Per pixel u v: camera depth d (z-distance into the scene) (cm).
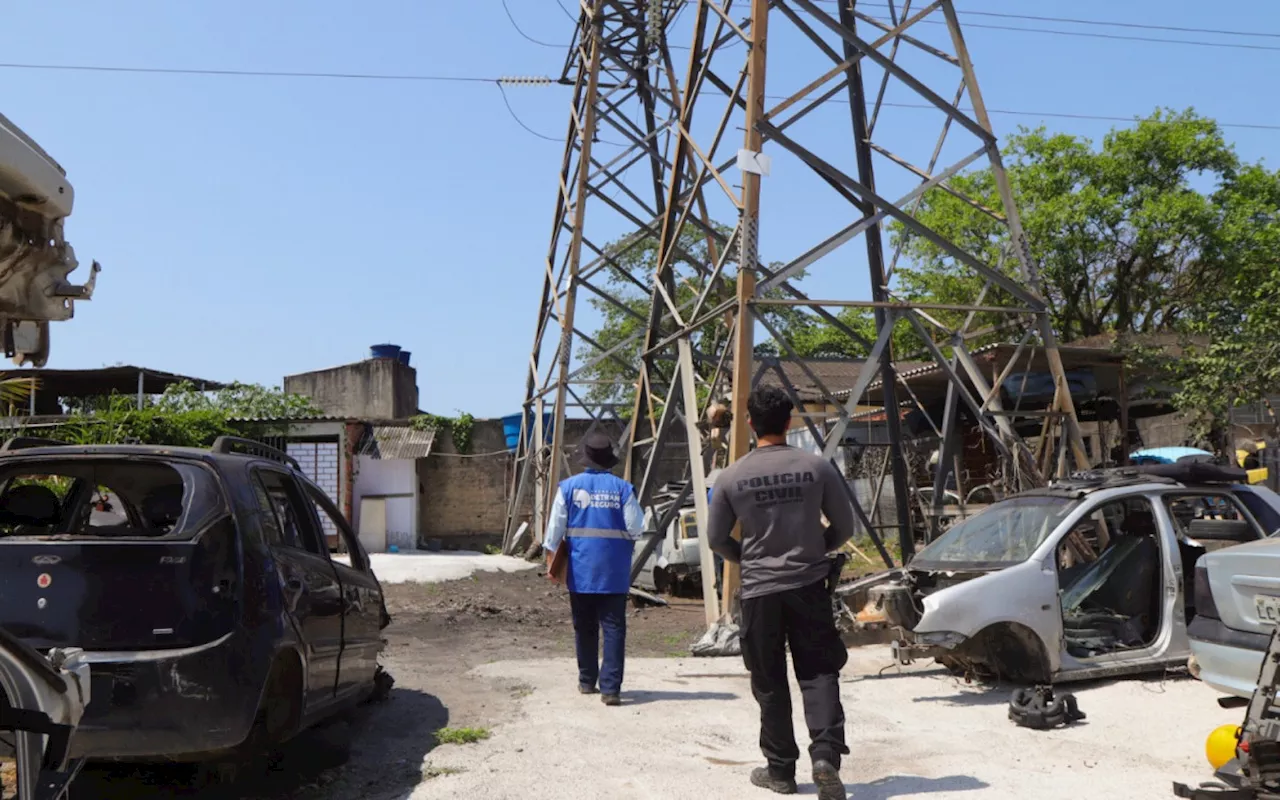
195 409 2456
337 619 588
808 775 538
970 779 520
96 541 462
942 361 1230
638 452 1439
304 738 623
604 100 1784
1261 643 502
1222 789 414
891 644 852
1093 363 1883
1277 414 2066
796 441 2539
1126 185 3225
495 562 2003
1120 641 760
